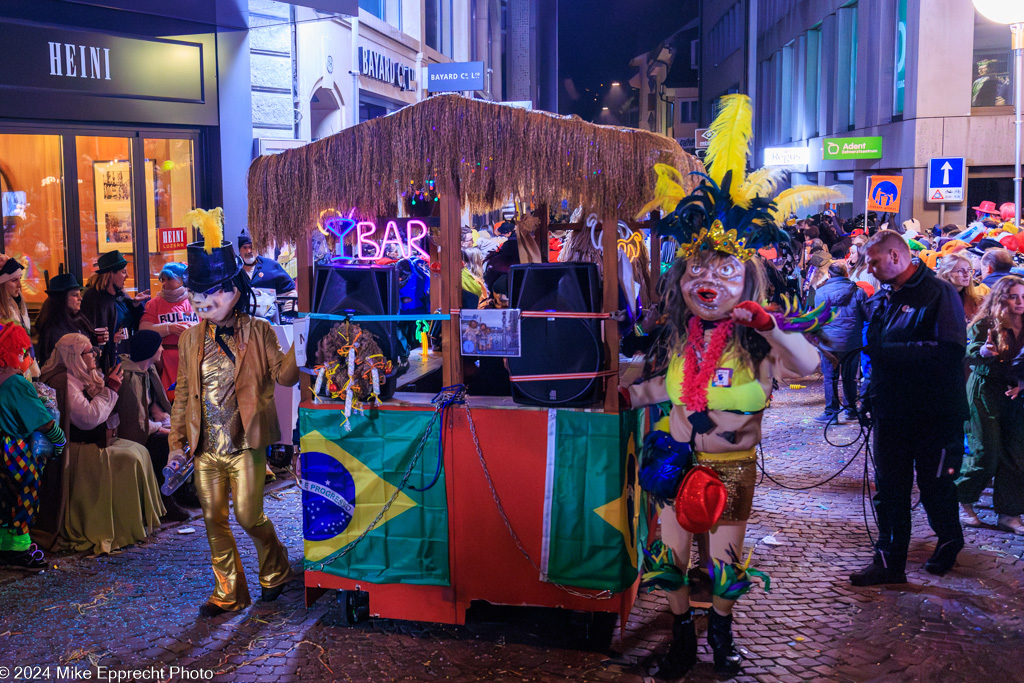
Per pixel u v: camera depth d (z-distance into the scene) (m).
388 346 4.26
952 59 23.02
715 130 3.82
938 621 4.31
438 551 4.24
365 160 4.14
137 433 5.81
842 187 30.73
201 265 4.36
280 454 5.12
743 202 3.74
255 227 4.39
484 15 27.56
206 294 4.37
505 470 4.12
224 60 9.49
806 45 34.56
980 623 4.29
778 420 9.18
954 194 19.05
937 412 4.64
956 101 23.17
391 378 4.32
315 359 4.30
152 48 8.71
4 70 7.43
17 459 5.05
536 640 4.20
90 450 5.48
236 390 4.45
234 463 4.48
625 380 4.73
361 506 4.32
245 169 9.89
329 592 4.82
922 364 4.59
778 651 4.04
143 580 4.98
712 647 3.89
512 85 36.03
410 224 5.06
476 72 12.71
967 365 5.77
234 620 4.45
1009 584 4.75
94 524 5.45
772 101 41.50
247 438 4.44
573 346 3.97
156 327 6.69
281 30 10.56
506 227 10.52
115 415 5.60
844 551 5.32
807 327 3.59
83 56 8.05
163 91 8.88
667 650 4.08
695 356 3.75
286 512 6.05
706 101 60.75
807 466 7.36
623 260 4.66
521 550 4.13
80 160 8.25
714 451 3.76
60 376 5.37
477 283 6.07
